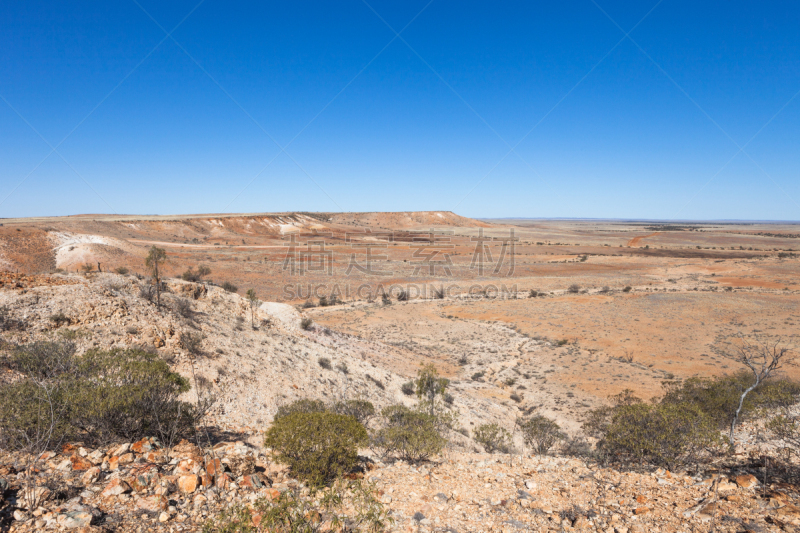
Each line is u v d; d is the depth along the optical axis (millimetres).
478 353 42469
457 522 5527
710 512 5285
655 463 8016
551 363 38656
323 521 5289
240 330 22562
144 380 8078
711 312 55406
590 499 6188
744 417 11953
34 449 6227
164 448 7121
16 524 4406
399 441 9633
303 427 7180
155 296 20875
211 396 13828
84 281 19203
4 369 10508
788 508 5172
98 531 4414
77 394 7332
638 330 49344
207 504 5414
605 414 12500
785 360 35250
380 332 49781
